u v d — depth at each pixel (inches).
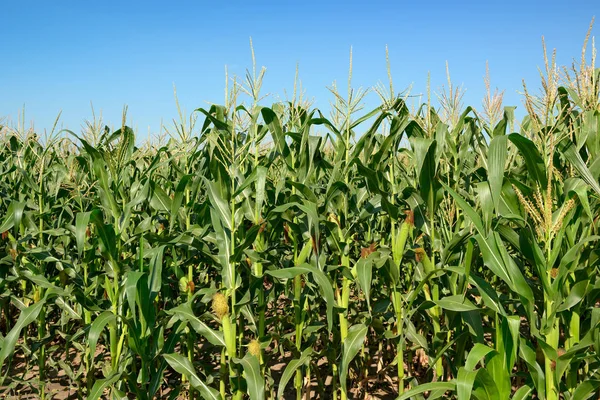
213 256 101.7
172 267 125.9
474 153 137.6
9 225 116.9
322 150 127.7
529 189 86.8
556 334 82.1
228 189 100.3
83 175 149.0
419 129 112.3
